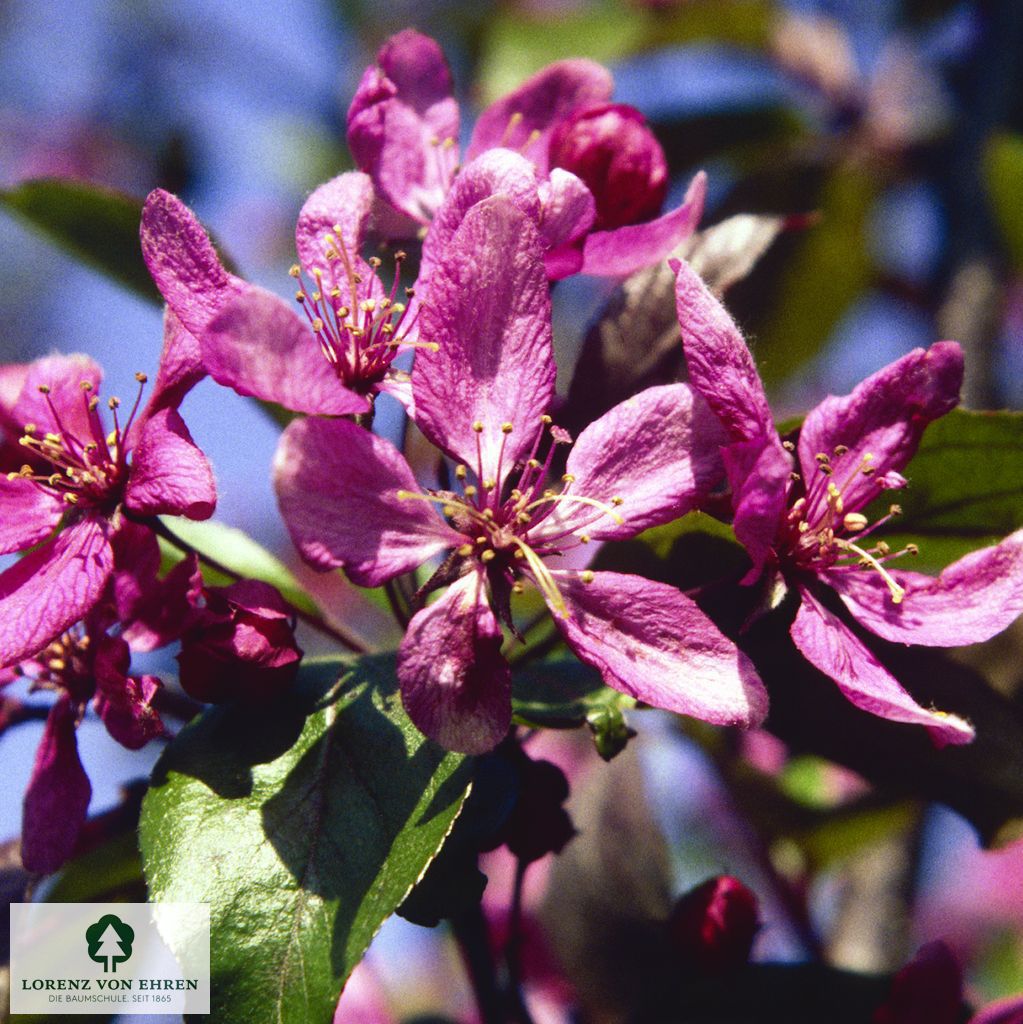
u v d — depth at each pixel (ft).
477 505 0.50
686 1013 0.56
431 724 0.46
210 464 0.49
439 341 0.50
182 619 0.49
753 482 0.47
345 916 0.45
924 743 0.54
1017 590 0.51
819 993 0.56
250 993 0.45
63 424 0.55
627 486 0.50
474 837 0.48
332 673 0.50
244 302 0.45
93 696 0.52
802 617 0.50
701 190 0.55
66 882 0.56
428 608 0.48
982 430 0.52
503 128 0.60
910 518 0.54
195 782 0.47
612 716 0.50
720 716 0.47
